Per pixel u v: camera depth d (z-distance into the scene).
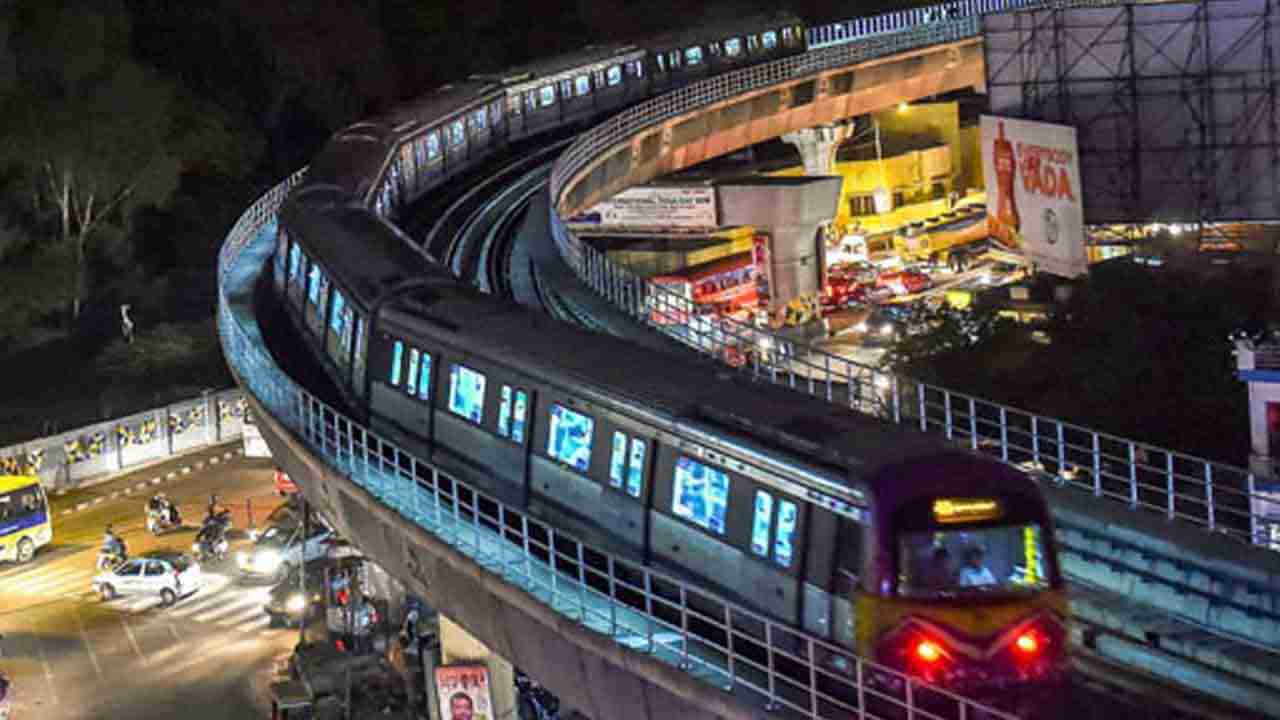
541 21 154.50
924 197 135.62
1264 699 33.28
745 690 30.83
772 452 32.34
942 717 29.22
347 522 47.66
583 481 38.75
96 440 91.69
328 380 55.06
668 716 33.47
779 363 58.56
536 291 64.75
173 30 130.25
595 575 38.12
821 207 104.94
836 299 116.62
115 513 85.94
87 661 68.19
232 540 81.00
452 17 150.25
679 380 36.53
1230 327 67.31
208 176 127.00
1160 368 65.62
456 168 89.62
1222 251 79.50
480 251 72.56
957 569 29.27
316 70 132.88
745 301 111.38
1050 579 29.55
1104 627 37.22
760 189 104.00
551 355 40.78
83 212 116.00
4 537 78.75
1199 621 37.44
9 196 113.12
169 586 73.88
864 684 29.64
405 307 48.16
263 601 73.56
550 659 37.34
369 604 66.81
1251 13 78.62
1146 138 81.50
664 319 62.31
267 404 52.78
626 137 97.88
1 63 109.88
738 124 111.50
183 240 122.69
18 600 74.94
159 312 115.81
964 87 132.88
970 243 132.62
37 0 111.88
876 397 52.84
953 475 29.48
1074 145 81.00
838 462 30.80
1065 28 82.31
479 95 93.88
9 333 108.44
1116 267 75.31
